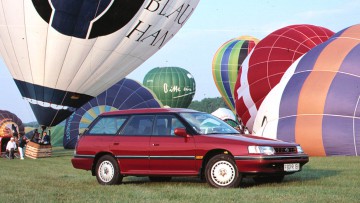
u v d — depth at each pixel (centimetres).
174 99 6078
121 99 4112
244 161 894
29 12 2369
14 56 2494
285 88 2298
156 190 902
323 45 2347
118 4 2375
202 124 998
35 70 2503
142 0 2400
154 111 1034
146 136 1012
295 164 934
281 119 2231
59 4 2350
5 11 2391
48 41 2419
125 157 1023
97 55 2489
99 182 1059
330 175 1120
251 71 3181
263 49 3195
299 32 3195
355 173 1170
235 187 906
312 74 2230
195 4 2650
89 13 2373
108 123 1080
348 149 2053
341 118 2086
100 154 1070
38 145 2686
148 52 2636
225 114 4550
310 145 2112
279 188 882
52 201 771
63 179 1183
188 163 949
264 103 2434
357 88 2103
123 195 834
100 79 2594
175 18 2577
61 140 4809
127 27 2450
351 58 2186
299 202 707
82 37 2409
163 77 6088
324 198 742
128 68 2639
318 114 2130
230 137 938
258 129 2409
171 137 982
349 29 2386
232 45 4734
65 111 2619
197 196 797
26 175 1330
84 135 1102
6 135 3250
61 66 2483
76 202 759
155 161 986
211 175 923
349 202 704
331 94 2123
